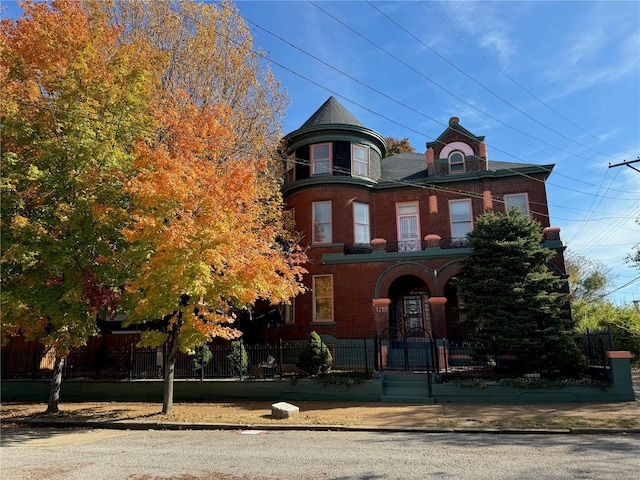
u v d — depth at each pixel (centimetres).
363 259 2261
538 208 2322
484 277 1741
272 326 2455
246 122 2278
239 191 1329
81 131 1329
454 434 1055
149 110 1633
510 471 708
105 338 2234
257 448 931
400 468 738
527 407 1370
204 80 2145
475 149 2484
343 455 846
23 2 1437
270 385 1641
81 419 1345
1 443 1050
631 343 2314
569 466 734
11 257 1209
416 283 2450
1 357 1941
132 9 2094
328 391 1591
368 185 2514
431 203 2458
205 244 1221
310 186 2455
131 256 1264
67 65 1402
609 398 1440
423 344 2170
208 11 2150
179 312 1358
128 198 1364
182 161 1284
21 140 1333
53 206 1312
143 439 1077
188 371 1798
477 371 1683
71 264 1322
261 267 1317
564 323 1677
